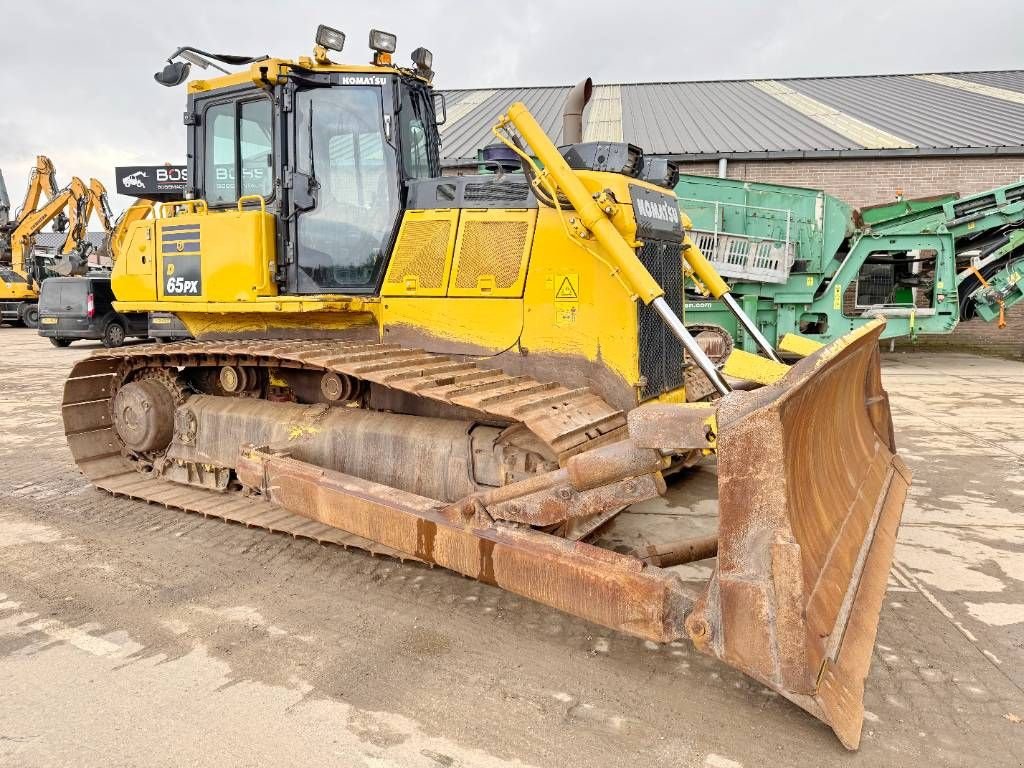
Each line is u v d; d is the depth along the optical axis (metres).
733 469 2.31
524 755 2.46
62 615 3.45
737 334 11.51
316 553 4.20
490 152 4.87
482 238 4.14
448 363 4.09
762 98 19.89
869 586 3.05
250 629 3.32
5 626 3.34
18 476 5.75
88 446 5.39
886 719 2.66
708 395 5.05
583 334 3.89
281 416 4.58
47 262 22.34
